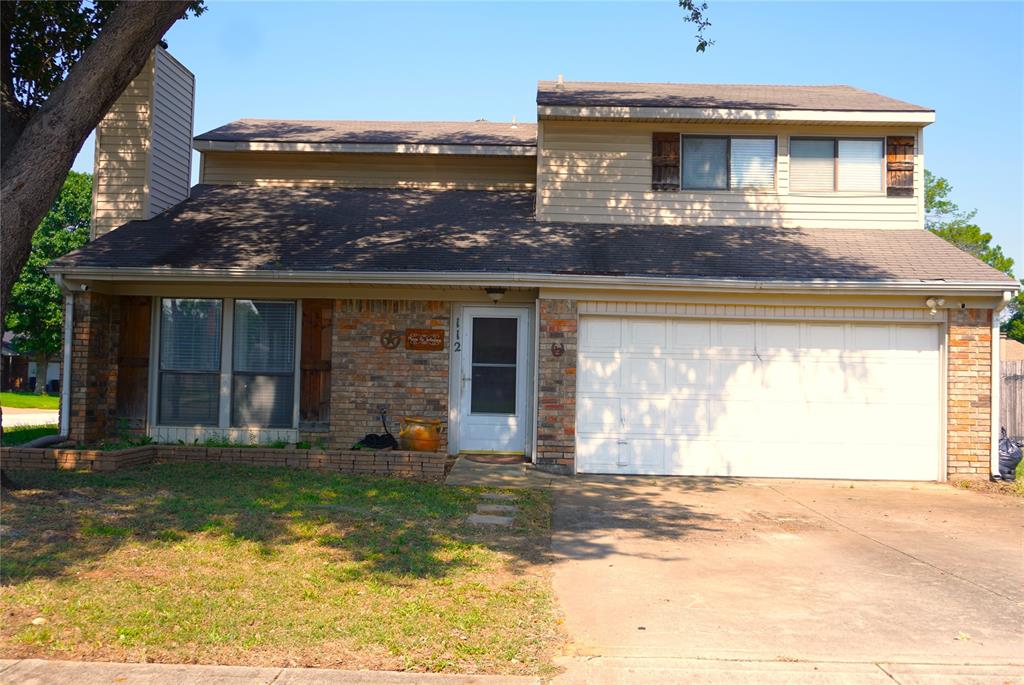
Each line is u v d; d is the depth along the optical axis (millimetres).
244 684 4430
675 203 13727
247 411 12672
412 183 15844
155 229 13258
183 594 5746
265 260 11930
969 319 11820
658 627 5469
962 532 8594
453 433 12484
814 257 12258
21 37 12461
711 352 12141
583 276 11453
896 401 12047
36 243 39750
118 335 12750
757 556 7441
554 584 6406
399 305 12383
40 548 6547
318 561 6656
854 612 5840
